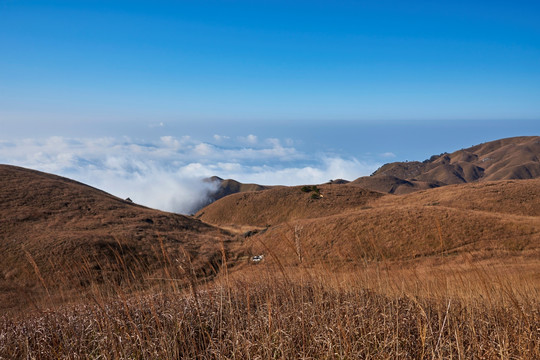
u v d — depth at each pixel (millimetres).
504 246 28828
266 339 3633
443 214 37844
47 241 33250
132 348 3932
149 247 35719
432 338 3734
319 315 4113
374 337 3695
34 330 4449
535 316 4270
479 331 4000
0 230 37250
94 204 54188
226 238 48875
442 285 4684
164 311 4438
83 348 4246
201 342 4270
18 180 55812
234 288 4887
